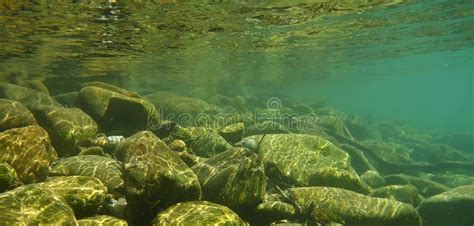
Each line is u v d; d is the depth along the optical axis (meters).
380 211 8.62
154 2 10.48
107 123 13.23
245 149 9.09
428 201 9.99
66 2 9.98
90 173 8.38
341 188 9.84
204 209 6.96
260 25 14.85
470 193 9.97
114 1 10.18
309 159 11.24
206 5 11.24
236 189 7.96
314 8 12.72
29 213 5.31
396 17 15.26
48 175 8.14
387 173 17.11
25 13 10.90
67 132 10.41
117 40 15.69
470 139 27.89
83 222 6.30
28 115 10.46
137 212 7.00
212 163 9.09
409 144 25.69
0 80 22.53
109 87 15.80
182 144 11.08
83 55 18.47
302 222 8.34
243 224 7.27
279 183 10.59
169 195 7.26
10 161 7.36
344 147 16.16
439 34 20.47
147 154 8.30
